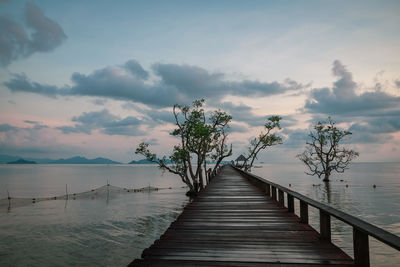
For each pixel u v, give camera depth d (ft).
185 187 144.15
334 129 149.38
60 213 67.10
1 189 142.61
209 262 12.72
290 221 21.74
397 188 122.31
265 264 12.47
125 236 46.09
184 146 94.38
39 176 287.07
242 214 24.84
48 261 34.91
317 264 12.41
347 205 74.69
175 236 17.43
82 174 344.28
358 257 11.44
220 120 102.17
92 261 34.81
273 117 119.14
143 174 348.79
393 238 9.04
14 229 50.90
